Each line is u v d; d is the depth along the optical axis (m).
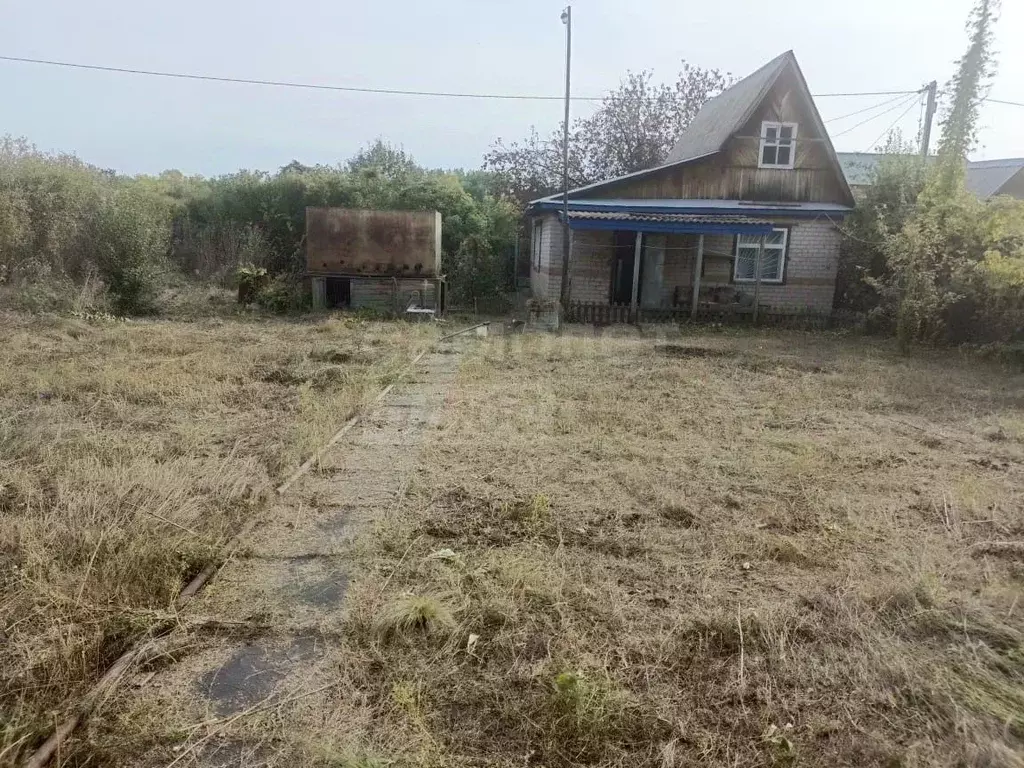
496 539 4.14
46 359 8.96
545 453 5.79
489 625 3.23
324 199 20.69
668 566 3.83
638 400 7.85
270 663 2.92
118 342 10.47
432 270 15.80
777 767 2.40
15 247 14.72
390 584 3.57
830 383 9.19
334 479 5.11
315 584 3.57
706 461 5.68
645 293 17.42
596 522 4.44
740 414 7.35
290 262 20.05
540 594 3.46
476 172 30.06
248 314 14.94
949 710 2.65
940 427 7.05
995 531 4.45
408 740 2.49
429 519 4.41
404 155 28.38
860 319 15.41
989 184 26.47
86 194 17.12
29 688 2.67
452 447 5.90
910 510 4.79
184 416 6.64
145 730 2.50
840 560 3.96
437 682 2.81
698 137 20.25
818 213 16.55
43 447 5.34
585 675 2.82
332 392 7.84
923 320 12.61
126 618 3.12
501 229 21.75
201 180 25.50
